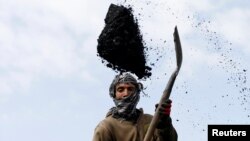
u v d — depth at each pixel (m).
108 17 6.60
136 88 6.22
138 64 6.53
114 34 6.54
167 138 5.93
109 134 6.09
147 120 6.28
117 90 6.23
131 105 6.20
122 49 6.50
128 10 6.61
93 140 6.09
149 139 5.79
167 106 5.78
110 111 6.33
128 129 6.14
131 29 6.52
